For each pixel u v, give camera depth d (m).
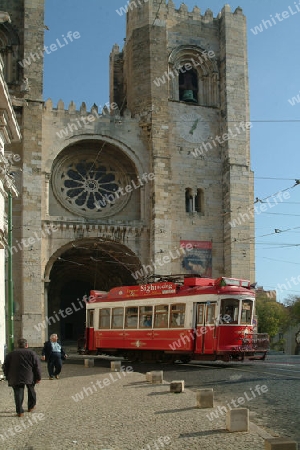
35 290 45.16
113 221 48.81
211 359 29.61
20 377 14.86
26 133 46.97
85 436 12.14
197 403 15.16
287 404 16.17
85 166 51.28
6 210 33.56
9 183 27.02
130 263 51.72
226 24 54.00
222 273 51.19
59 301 62.09
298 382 21.00
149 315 33.12
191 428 12.45
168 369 29.36
